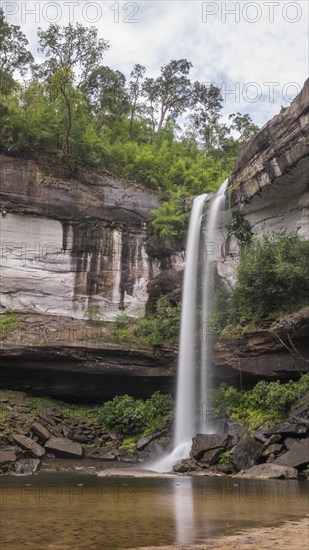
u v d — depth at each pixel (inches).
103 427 875.4
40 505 348.5
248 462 615.8
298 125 802.8
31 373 920.3
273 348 788.6
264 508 345.1
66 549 217.8
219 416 802.8
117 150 1250.0
